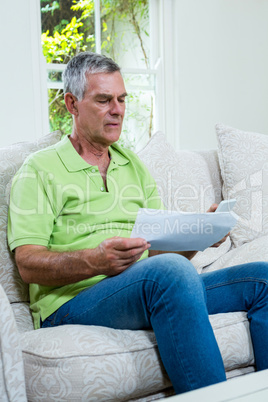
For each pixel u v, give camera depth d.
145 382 1.07
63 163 1.34
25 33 2.48
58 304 1.24
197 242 1.17
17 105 2.51
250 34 3.13
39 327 1.29
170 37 2.94
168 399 0.74
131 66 2.93
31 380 1.03
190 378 1.00
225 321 1.21
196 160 1.95
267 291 1.21
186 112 3.00
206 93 3.04
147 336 1.11
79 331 1.08
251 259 1.56
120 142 2.94
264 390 0.76
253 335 1.21
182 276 1.04
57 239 1.32
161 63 2.96
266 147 1.91
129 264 1.16
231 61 3.09
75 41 2.74
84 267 1.15
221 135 1.93
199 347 1.00
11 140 2.52
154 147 1.82
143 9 2.91
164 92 2.98
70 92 1.39
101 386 1.01
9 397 0.97
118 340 1.08
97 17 2.78
